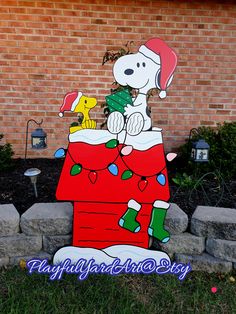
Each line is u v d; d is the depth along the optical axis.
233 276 2.40
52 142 4.19
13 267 2.41
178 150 4.22
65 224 2.40
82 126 2.31
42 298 2.13
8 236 2.39
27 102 4.07
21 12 3.82
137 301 2.14
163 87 2.27
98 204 2.35
